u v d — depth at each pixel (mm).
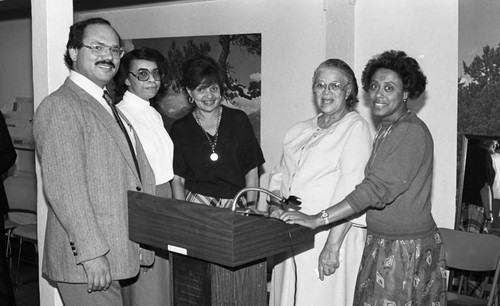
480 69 4645
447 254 4133
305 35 5539
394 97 3023
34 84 3885
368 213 3109
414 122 2996
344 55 5199
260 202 5762
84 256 2758
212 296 2518
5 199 4371
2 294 4273
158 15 6531
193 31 6270
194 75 3832
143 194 2727
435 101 4887
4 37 7988
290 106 5672
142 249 3098
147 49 3639
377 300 3023
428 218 3035
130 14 6770
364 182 2979
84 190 2793
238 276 2564
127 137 3016
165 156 3561
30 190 7051
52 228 2979
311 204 3379
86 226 2768
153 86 3611
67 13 3852
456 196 4812
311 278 3475
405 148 2930
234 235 2316
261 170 5875
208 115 3961
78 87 2955
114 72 3027
